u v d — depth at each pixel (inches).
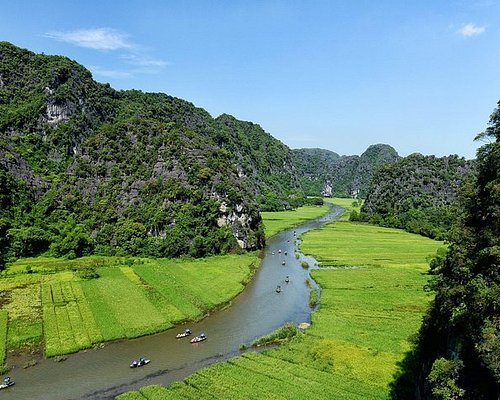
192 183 6392.7
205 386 2402.8
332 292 4254.4
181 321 3518.7
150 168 6658.5
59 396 2372.0
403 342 3004.4
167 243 5565.9
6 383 2468.0
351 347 2908.5
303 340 3065.9
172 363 2780.5
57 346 2945.4
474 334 1729.8
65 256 5068.9
